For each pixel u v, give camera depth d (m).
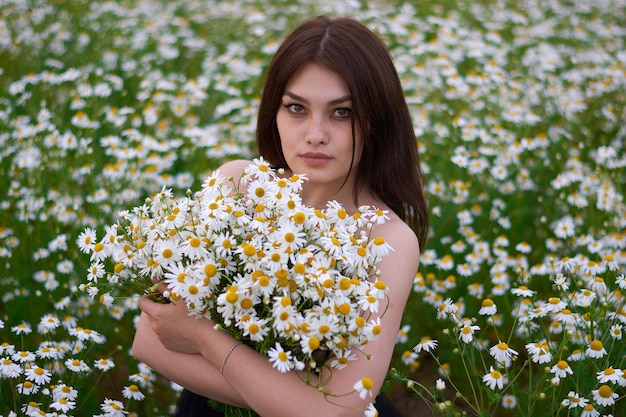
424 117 4.15
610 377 1.96
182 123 4.37
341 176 1.75
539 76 5.14
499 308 3.05
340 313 1.45
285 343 1.53
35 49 5.05
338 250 1.52
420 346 2.05
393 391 2.85
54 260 3.02
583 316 2.24
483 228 3.59
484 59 5.31
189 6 6.69
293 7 6.59
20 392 2.10
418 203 1.96
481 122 4.39
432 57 5.23
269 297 1.50
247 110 4.27
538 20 6.66
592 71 5.19
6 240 3.07
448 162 3.88
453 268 3.28
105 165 3.54
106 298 1.72
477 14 6.61
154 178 3.50
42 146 3.61
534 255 3.45
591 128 4.72
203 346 1.58
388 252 1.68
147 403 2.48
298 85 1.68
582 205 3.49
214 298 1.55
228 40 6.02
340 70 1.66
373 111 1.73
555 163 4.06
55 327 2.47
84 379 2.40
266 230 1.53
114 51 5.25
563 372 1.98
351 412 1.48
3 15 5.33
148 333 1.76
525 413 2.31
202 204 1.63
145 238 1.67
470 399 2.80
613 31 6.24
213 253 1.54
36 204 3.16
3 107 4.02
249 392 1.51
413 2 6.89
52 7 5.74
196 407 1.89
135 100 4.75
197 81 4.75
